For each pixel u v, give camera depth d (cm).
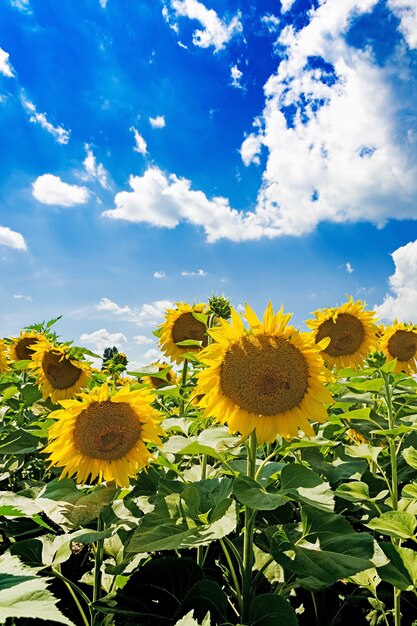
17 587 31
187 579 65
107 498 69
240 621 60
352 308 137
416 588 58
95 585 69
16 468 104
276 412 70
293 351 70
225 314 110
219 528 55
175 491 72
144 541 56
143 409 78
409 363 143
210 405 71
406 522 62
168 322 151
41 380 129
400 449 96
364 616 73
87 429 77
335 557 53
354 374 102
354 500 69
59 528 92
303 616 74
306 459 84
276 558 53
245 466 72
